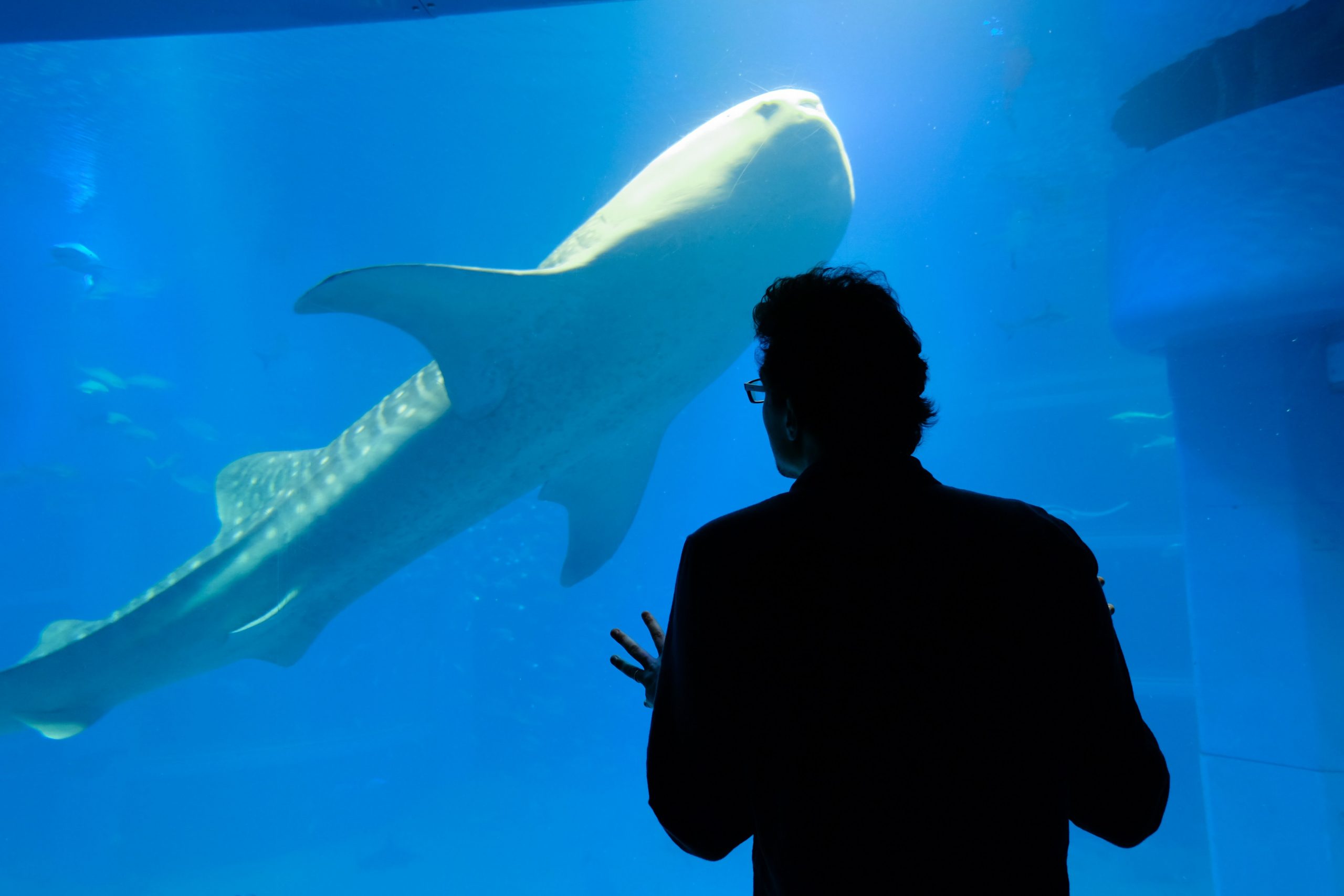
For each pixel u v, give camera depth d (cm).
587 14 1170
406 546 513
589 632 2222
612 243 418
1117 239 655
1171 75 555
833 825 85
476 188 1844
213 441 3114
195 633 515
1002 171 1550
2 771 2039
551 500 532
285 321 2759
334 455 502
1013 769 85
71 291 2556
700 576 94
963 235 1977
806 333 99
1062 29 1013
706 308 448
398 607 2402
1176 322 605
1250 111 541
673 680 94
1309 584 579
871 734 86
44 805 2002
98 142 1644
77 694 518
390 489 483
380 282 365
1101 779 91
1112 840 96
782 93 422
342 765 2228
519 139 1605
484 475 485
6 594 2920
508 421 459
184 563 511
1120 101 616
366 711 2412
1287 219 527
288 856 1919
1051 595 88
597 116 1492
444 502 493
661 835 1978
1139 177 620
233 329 2827
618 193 448
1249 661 601
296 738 2370
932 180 1655
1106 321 2642
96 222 2105
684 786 92
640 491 550
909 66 1205
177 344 2906
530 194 1844
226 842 1966
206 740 2294
